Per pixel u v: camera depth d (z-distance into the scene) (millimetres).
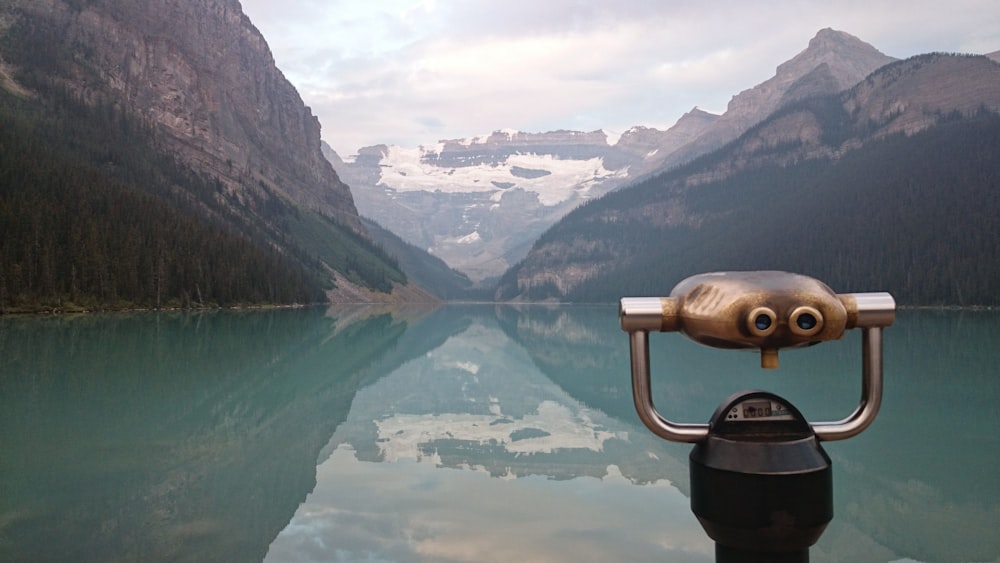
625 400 14945
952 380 17391
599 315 89312
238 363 22266
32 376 18281
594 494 7555
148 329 42719
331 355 25703
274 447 10031
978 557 5484
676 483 8008
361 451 9836
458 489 7707
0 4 181625
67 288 73625
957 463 8797
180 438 10633
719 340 1901
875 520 6445
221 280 92875
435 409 13719
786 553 1909
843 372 18734
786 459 1874
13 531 6188
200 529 6273
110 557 5559
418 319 68688
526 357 25938
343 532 6203
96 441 10312
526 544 5891
